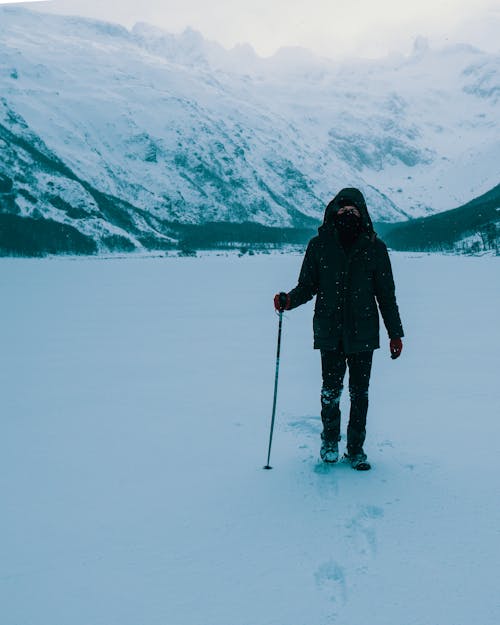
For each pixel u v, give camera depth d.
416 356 10.15
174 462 4.63
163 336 13.84
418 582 2.73
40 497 3.92
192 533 3.32
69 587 2.76
